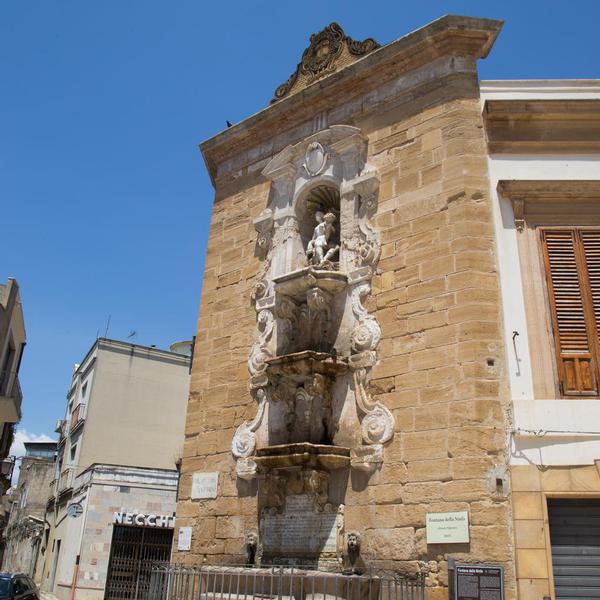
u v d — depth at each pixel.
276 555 11.74
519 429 10.23
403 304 11.81
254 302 14.45
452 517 9.99
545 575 9.42
